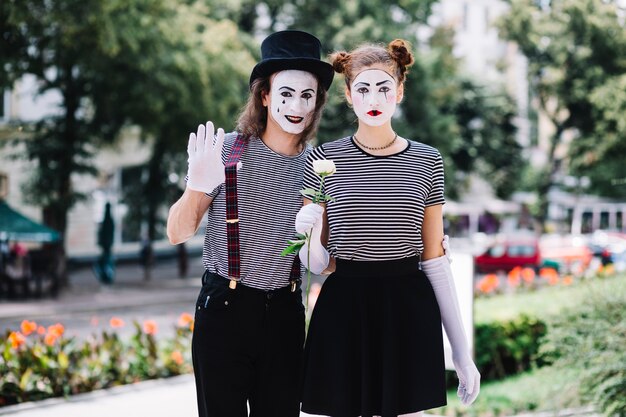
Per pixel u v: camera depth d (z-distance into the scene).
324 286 3.38
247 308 3.51
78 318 15.44
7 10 15.93
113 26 16.31
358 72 3.37
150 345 8.30
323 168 3.15
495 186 39.41
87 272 26.47
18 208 24.20
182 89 18.02
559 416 6.09
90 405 6.93
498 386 7.89
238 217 3.51
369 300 3.29
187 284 22.50
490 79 37.16
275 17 25.70
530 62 35.47
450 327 3.43
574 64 34.06
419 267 3.47
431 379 3.28
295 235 3.51
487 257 24.50
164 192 22.69
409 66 3.47
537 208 38.47
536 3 35.16
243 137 3.60
